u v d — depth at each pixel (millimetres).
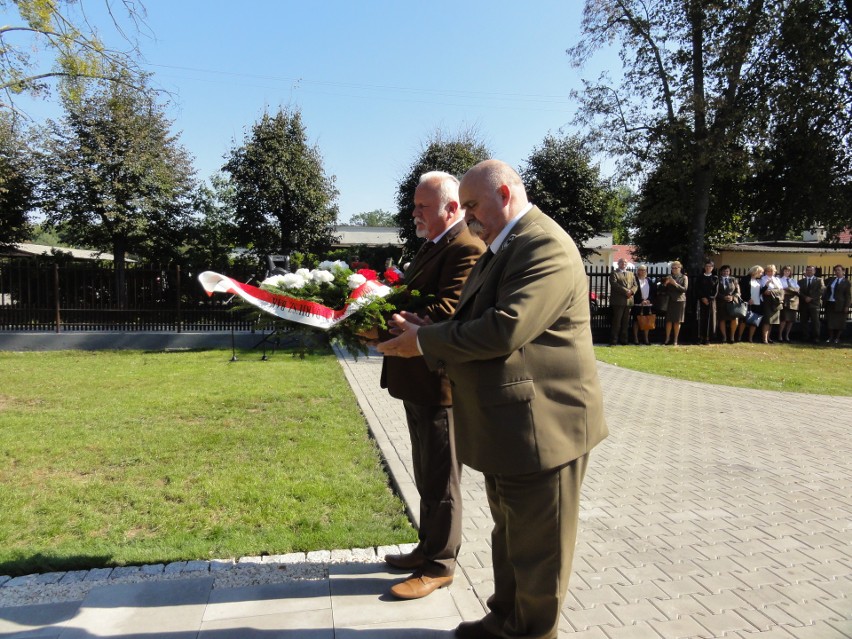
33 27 10055
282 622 2646
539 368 2053
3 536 3418
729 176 17188
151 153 17797
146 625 2621
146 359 10344
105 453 4883
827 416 6824
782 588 2980
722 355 12117
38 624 2613
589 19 16828
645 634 2582
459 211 2830
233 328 11984
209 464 4672
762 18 15234
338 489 4168
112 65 10977
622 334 13781
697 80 16359
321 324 2588
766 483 4535
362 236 38094
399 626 2627
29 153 17094
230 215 20422
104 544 3336
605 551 3379
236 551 3260
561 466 2082
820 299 14492
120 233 17297
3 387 7656
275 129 19203
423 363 2812
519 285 1980
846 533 3639
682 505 4082
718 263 26094
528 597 2166
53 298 12016
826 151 17375
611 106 17094
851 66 16297
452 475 2893
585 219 22828
